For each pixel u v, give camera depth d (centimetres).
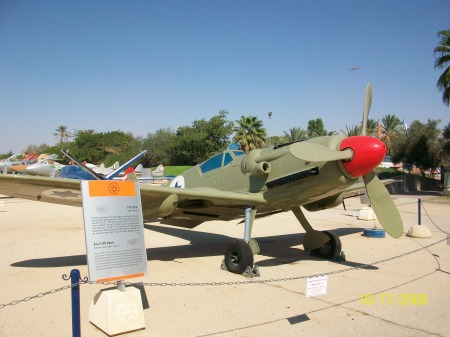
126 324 396
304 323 425
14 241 957
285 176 664
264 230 1204
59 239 987
